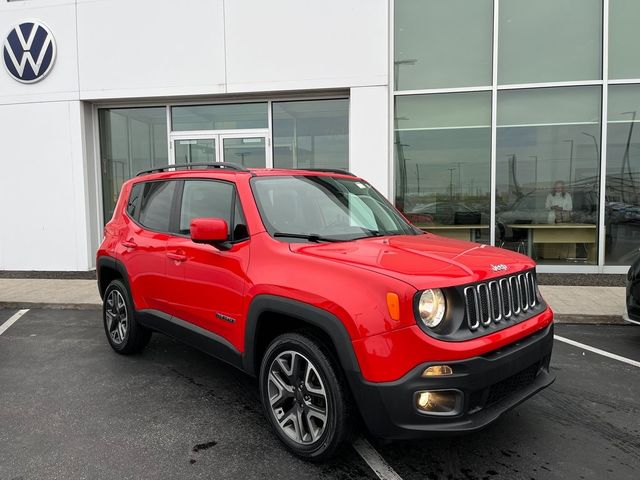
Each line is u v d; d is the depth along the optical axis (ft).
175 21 30.81
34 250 32.96
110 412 12.24
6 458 10.10
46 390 13.64
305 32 29.60
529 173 29.55
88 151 32.76
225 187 12.64
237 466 9.80
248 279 10.90
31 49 31.89
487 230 29.89
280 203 11.99
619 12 28.40
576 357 16.20
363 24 29.09
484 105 29.53
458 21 29.45
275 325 11.19
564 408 12.30
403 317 8.51
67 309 23.62
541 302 11.34
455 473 9.50
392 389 8.47
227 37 30.37
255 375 11.08
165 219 14.42
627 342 17.87
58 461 9.98
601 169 28.99
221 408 12.46
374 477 9.39
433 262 9.60
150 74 31.32
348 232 12.05
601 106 28.81
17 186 32.83
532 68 29.22
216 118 32.71
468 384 8.53
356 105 29.50
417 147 30.09
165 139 33.27
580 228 29.48
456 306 8.87
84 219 32.32
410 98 29.99
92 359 16.20
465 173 29.89
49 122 32.27
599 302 22.70
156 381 14.25
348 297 9.05
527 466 9.70
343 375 9.40
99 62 31.65
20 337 18.88
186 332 12.99
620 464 9.76
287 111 31.89
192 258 12.65
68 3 31.55
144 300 14.83
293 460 10.02
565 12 28.78
